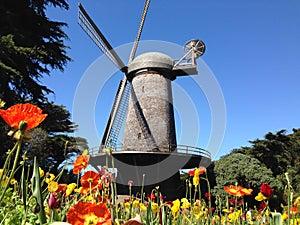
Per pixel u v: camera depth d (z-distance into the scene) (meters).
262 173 21.83
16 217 1.61
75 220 0.92
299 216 2.72
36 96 17.31
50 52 17.00
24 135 1.00
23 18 17.47
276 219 1.47
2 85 14.53
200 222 2.77
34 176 1.11
